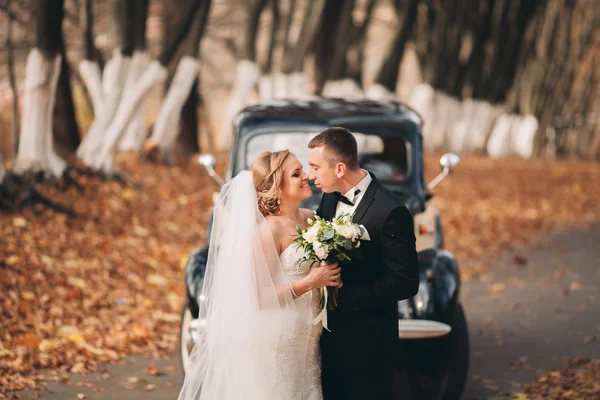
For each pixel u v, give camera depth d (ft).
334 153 13.16
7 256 28.91
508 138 118.01
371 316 13.19
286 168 13.32
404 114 22.09
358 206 13.23
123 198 41.04
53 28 37.76
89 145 44.62
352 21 78.33
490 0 95.04
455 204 57.26
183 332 19.74
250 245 13.08
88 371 21.08
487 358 23.52
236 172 21.20
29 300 25.82
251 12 68.85
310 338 13.39
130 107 45.29
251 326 13.12
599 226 53.26
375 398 13.17
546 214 57.06
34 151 38.01
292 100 23.62
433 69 97.14
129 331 24.53
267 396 13.23
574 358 23.21
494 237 46.42
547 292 33.04
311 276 12.84
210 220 20.94
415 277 12.87
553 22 117.91
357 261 13.03
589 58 123.24
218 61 111.55
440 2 94.48
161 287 30.01
